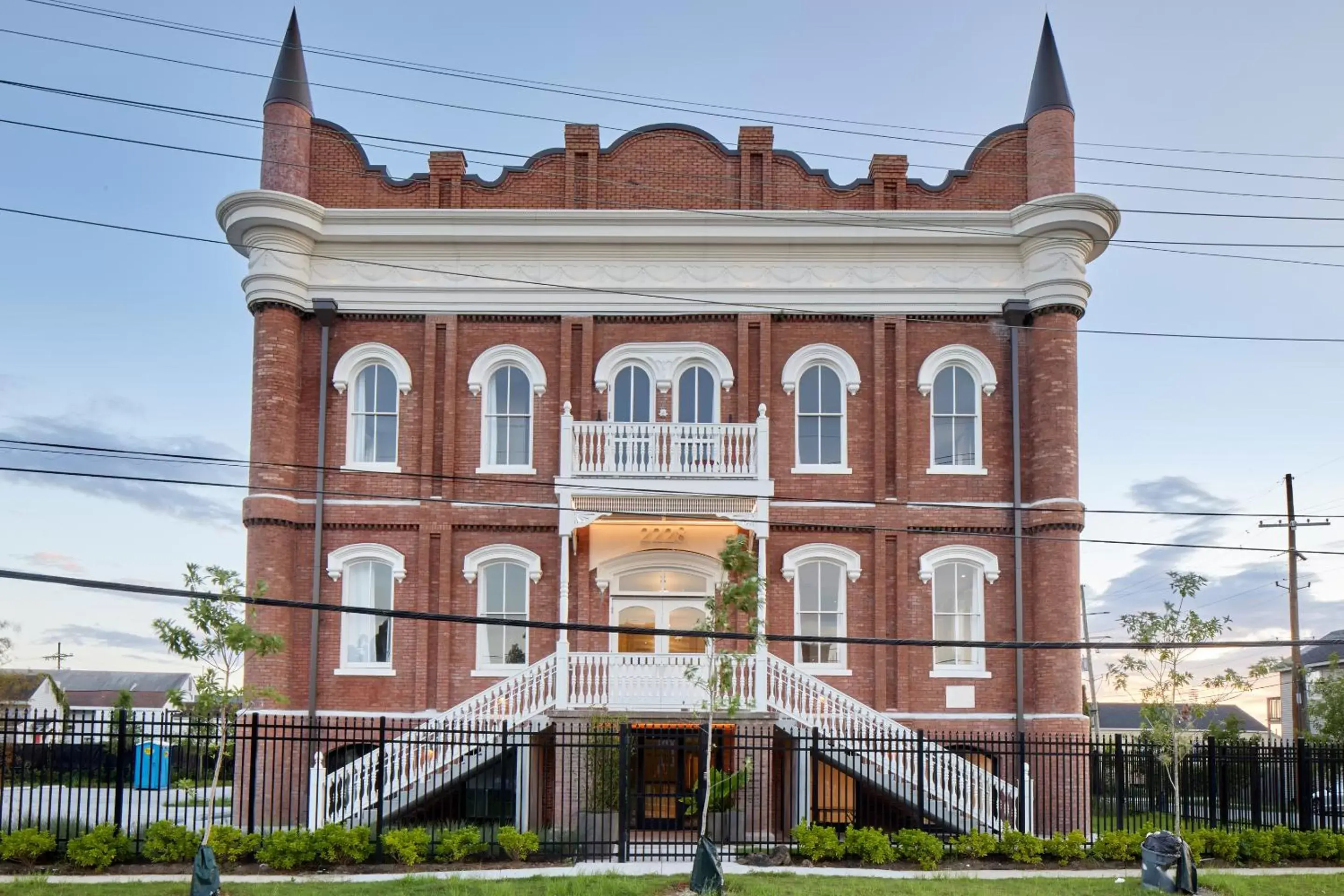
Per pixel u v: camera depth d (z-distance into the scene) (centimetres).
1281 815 2336
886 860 2002
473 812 2436
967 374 2664
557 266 2667
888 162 2695
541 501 2622
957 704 2536
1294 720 3947
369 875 1853
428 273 2669
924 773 2269
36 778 3606
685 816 2417
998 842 2058
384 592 2609
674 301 2656
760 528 2498
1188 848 1844
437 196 2694
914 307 2650
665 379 2647
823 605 2595
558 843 2006
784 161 2712
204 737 1998
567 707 2288
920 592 2581
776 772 2384
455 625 2584
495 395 2678
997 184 2683
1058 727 2473
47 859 1905
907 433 2625
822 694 2353
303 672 2548
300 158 2648
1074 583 2525
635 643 2580
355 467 2630
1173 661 2244
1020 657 2534
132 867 1886
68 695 7988
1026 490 2603
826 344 2661
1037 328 2608
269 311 2602
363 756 2330
